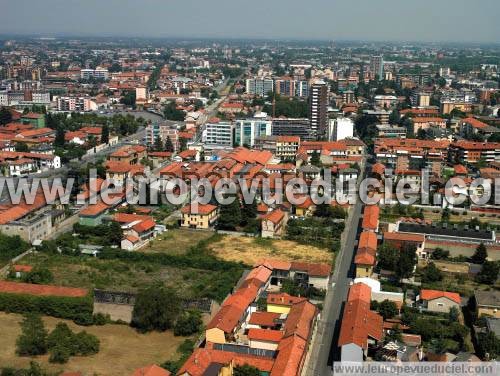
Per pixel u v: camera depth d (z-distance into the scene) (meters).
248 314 196.38
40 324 182.50
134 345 183.88
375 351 173.00
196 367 153.62
